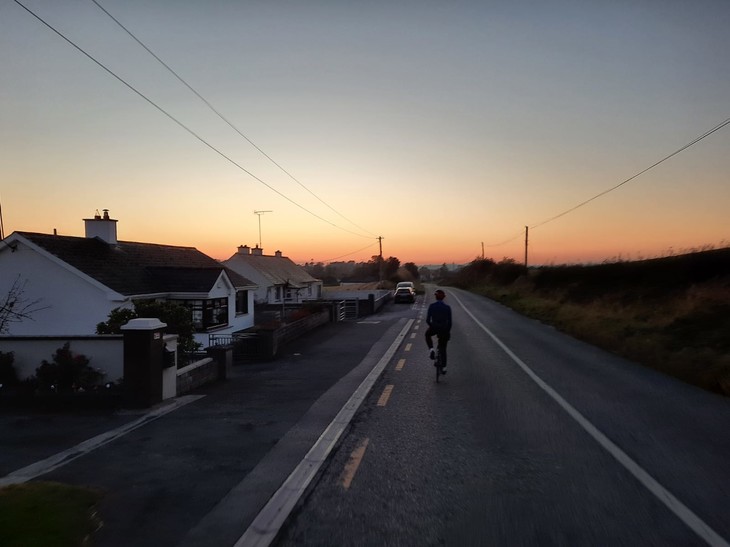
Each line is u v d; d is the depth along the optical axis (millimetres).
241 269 44656
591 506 5227
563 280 41531
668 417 8750
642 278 28891
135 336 9422
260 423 8477
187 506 5230
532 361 14969
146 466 6414
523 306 35500
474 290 72438
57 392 9547
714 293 19953
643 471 6203
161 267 24078
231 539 4539
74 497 5297
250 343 15883
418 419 8742
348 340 20688
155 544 4445
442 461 6633
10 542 4336
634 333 17984
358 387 11484
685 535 4598
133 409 9344
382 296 47938
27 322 20000
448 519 4945
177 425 8344
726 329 15133
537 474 6145
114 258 23031
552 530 4703
